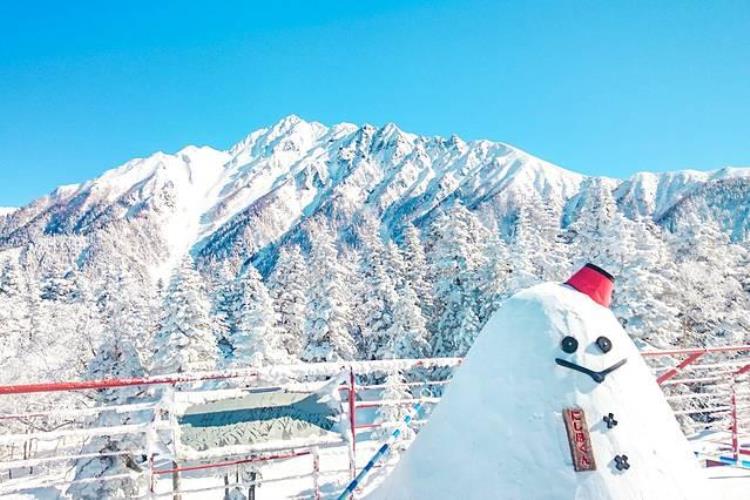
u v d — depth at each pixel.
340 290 34.09
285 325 37.59
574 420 3.38
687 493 3.38
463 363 4.07
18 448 27.67
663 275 26.47
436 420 3.96
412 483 3.79
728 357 23.61
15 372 28.56
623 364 3.64
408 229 41.25
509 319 3.89
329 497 5.42
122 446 15.74
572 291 4.02
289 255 40.25
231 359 31.08
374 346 34.44
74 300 53.62
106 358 19.69
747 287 30.88
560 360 3.57
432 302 36.38
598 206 35.44
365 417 26.61
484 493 3.39
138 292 35.22
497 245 31.67
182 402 4.76
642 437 3.43
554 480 3.27
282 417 4.97
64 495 16.64
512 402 3.55
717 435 8.71
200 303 27.66
